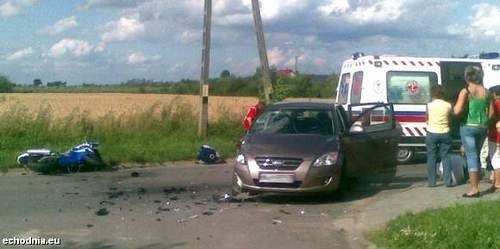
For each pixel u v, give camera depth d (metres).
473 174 11.25
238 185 12.23
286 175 11.82
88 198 12.71
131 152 18.67
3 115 20.58
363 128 13.38
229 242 9.09
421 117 17.84
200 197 12.91
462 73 18.08
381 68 17.89
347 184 12.93
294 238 9.34
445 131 12.45
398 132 14.80
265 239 9.27
